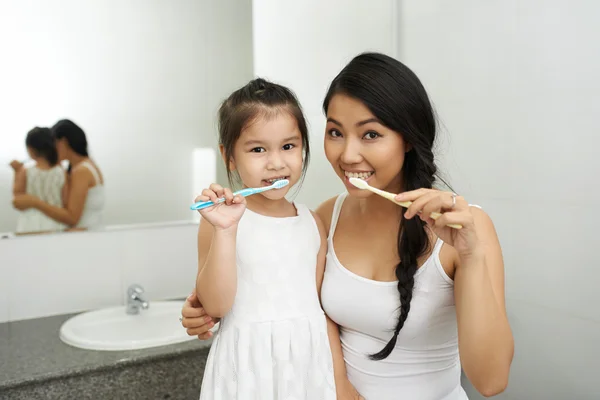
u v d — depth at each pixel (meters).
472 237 0.71
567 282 1.23
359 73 0.81
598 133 1.13
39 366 1.35
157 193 1.88
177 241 1.94
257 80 0.95
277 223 0.93
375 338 0.91
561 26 1.20
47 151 1.70
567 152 1.21
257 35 1.98
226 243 0.80
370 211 0.95
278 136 0.88
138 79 1.80
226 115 0.92
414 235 0.86
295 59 2.01
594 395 1.18
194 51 1.88
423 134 0.84
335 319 0.94
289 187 0.90
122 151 1.80
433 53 1.58
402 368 0.89
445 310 0.87
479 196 1.45
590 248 1.17
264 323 0.86
